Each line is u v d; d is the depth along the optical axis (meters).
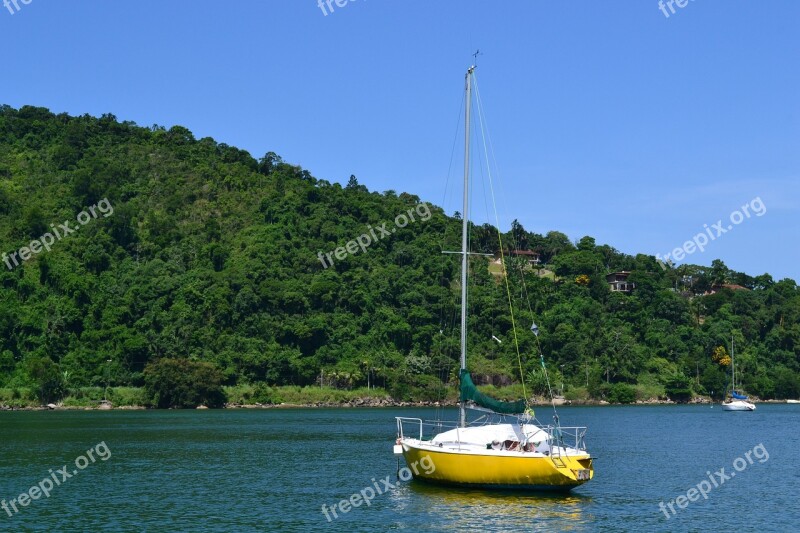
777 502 44.66
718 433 94.94
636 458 66.06
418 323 196.75
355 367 182.00
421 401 172.75
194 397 161.00
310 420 119.19
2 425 105.69
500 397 164.38
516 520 38.34
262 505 43.16
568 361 188.88
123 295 193.00
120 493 47.25
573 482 41.59
